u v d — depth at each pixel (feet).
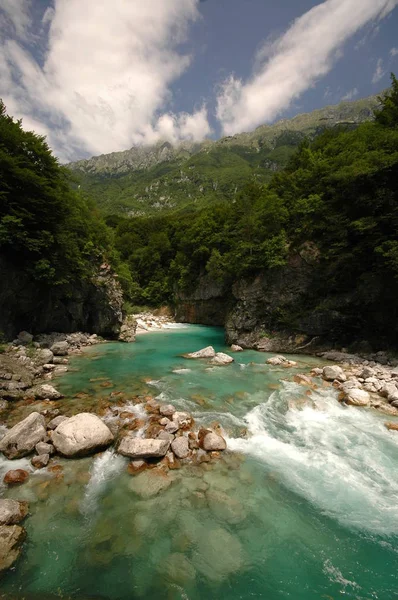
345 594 16.53
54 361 62.49
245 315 91.71
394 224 64.18
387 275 65.31
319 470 27.53
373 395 44.24
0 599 15.79
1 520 19.84
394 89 92.79
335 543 19.84
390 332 66.85
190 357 71.10
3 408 37.70
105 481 25.20
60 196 78.69
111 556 18.54
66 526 20.57
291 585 17.02
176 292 179.83
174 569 17.81
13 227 64.85
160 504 22.85
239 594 16.47
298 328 78.18
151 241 228.02
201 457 28.55
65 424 29.99
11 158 63.72
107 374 54.95
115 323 105.70
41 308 81.05
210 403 41.06
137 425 33.73
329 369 52.85
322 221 78.54
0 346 60.95
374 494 24.53
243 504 23.08
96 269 104.63
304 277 79.66
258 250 89.20
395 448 31.24
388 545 19.70
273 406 40.52
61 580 17.01
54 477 25.39
